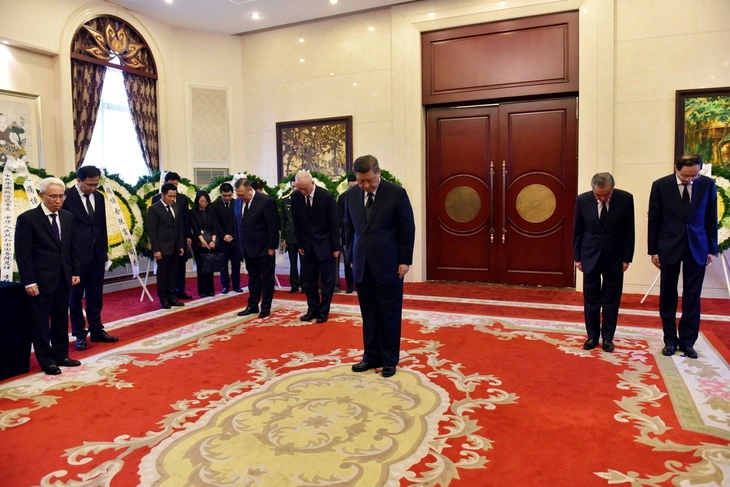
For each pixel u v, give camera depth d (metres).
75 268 4.27
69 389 3.62
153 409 3.24
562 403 3.23
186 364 4.14
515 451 2.62
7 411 3.24
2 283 4.06
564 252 7.57
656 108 6.83
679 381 3.58
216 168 9.37
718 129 6.59
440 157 8.20
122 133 8.27
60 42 7.25
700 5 6.59
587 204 4.29
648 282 6.96
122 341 4.90
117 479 2.42
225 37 9.35
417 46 7.99
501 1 7.48
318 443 2.74
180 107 9.07
